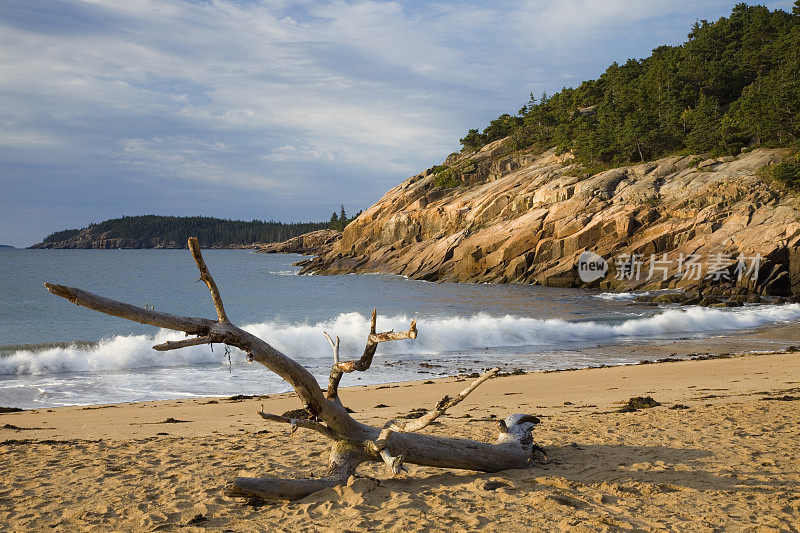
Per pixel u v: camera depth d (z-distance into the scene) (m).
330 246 127.38
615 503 5.39
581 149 92.69
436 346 27.28
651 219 67.06
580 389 15.62
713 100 95.69
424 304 49.44
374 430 6.14
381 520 5.00
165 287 64.38
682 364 20.25
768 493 5.59
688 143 83.81
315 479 5.95
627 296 55.31
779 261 54.69
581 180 82.00
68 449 8.63
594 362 23.23
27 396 16.55
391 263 91.06
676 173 74.19
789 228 55.41
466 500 5.53
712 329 34.34
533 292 60.22
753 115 80.75
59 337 29.64
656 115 97.00
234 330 5.18
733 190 64.50
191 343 5.06
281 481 5.70
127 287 63.88
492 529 4.73
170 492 6.14
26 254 187.38
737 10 127.75
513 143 114.06
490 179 107.12
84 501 5.89
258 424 11.64
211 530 4.89
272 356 5.29
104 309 4.68
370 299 53.41
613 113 101.44
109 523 5.17
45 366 20.47
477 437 8.84
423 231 94.31
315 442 9.22
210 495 5.98
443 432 9.35
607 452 7.53
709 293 54.31
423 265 83.06
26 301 46.31
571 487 5.92
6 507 5.71
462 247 78.44
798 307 43.34
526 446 7.04
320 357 24.81
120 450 8.56
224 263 126.38
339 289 63.91
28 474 7.05
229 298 53.50
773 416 9.77
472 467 6.54
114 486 6.44
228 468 7.27
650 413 10.73
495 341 29.06
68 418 12.58
